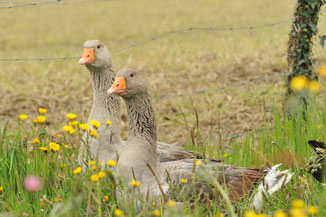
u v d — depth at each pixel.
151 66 22.16
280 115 12.86
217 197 6.79
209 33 31.88
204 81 18.41
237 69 19.72
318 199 6.64
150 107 7.55
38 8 52.06
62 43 33.53
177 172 7.31
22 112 15.98
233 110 14.62
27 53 29.73
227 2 48.19
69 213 5.82
